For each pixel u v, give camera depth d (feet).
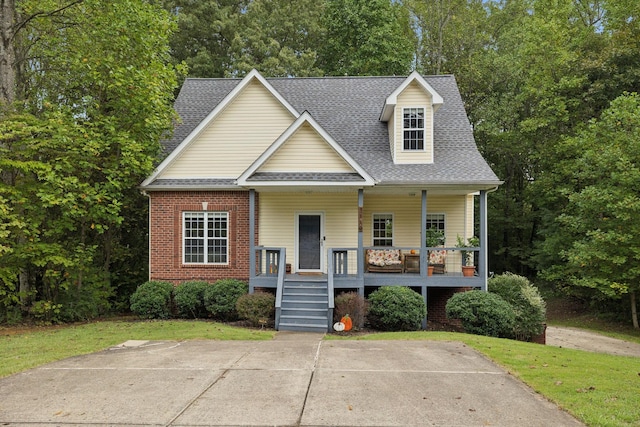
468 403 19.70
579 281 58.18
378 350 30.55
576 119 76.69
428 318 51.11
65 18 52.42
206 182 51.65
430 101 51.96
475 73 96.32
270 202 53.42
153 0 93.50
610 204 53.16
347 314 41.68
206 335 35.78
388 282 47.29
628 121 55.36
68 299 47.42
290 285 46.39
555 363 27.20
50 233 44.47
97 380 22.98
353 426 17.12
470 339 34.99
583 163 60.90
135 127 49.37
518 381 23.08
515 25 103.86
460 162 51.01
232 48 101.40
